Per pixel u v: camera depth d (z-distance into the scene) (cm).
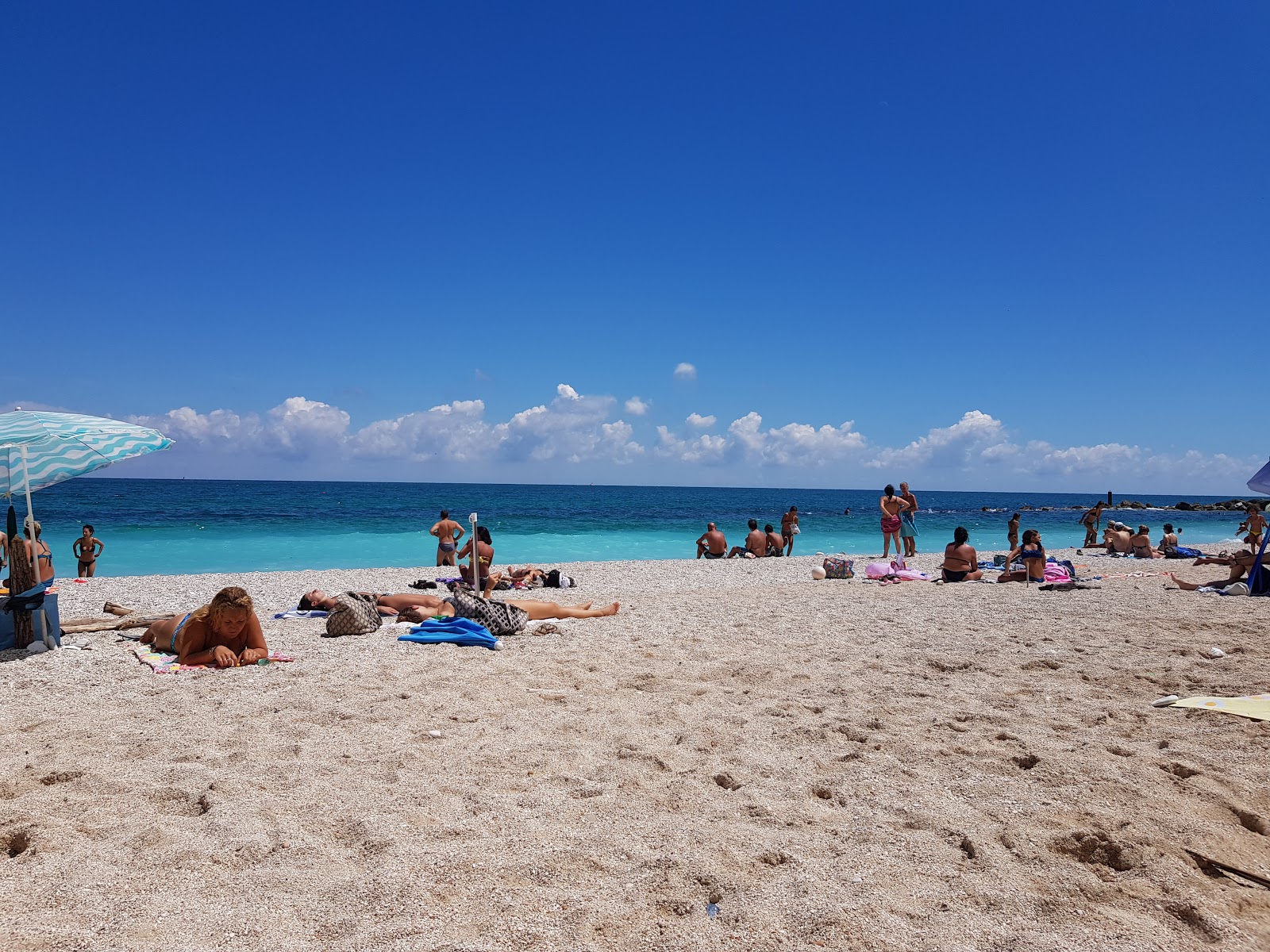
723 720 502
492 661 685
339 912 261
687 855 305
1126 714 504
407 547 2623
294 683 600
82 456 746
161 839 317
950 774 401
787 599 1145
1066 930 254
